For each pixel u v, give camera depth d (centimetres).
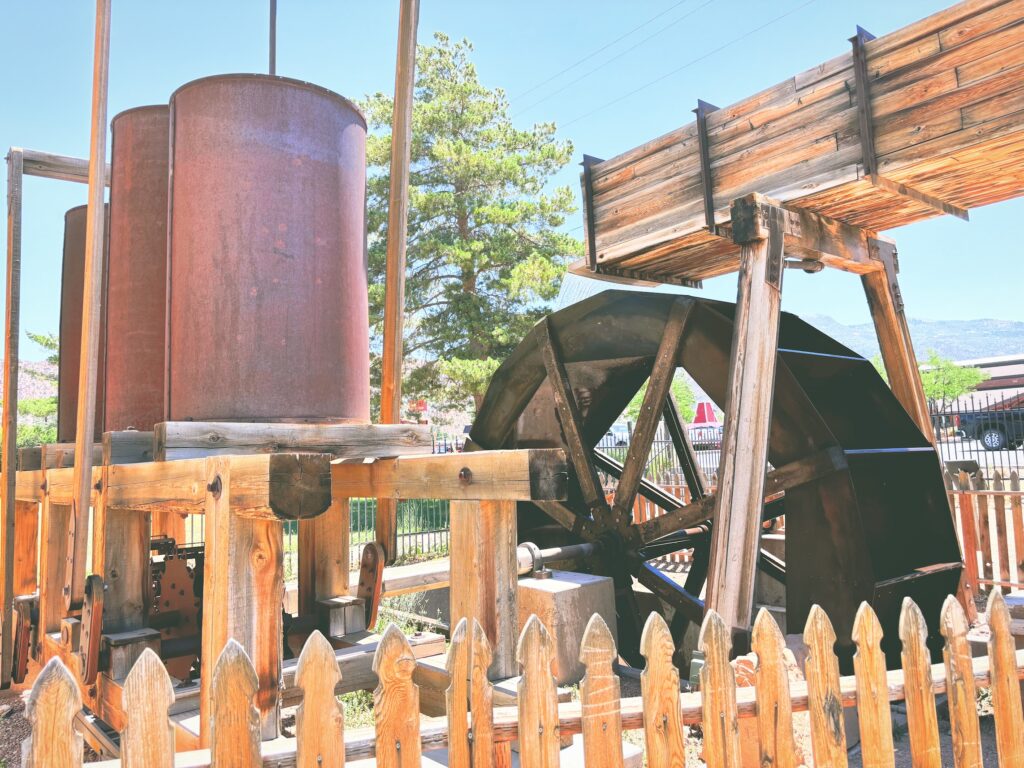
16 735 435
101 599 330
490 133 2053
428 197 1886
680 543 729
